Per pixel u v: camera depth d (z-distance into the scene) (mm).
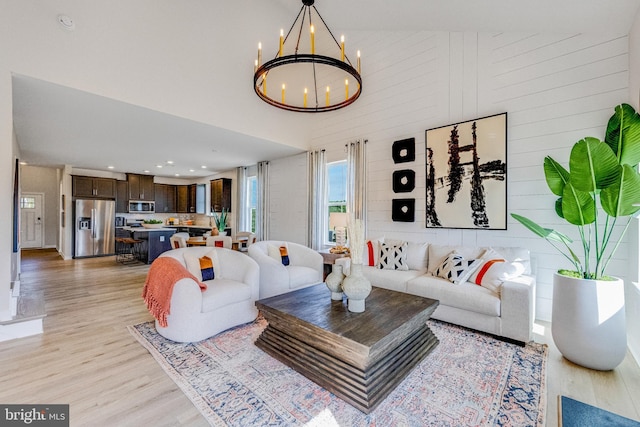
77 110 3506
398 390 1944
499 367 2238
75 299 3951
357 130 5059
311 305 2404
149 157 6305
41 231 9727
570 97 3092
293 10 4246
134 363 2279
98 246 7828
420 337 2426
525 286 2584
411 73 4352
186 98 3820
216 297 2740
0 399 1846
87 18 3012
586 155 2096
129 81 3322
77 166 7512
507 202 3455
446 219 3930
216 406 1790
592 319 2162
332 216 4961
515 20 3172
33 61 2719
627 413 1734
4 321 2643
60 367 2217
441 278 3303
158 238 6859
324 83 5500
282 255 4070
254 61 4559
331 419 1682
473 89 3750
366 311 2264
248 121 4598
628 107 2252
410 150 4324
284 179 6367
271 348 2400
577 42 3061
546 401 1849
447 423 1652
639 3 2412
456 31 3879
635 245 2598
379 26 4289
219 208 8023
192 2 3797
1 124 2592
